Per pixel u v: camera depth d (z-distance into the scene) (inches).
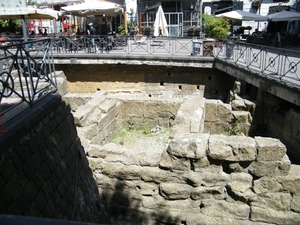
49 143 143.8
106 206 197.3
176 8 1029.2
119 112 349.4
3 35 667.4
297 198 170.7
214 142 173.2
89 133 270.1
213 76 563.8
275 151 166.9
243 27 941.8
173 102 339.9
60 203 142.9
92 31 698.8
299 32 762.2
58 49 625.6
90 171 186.4
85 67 602.9
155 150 196.2
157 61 559.8
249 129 325.7
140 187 188.7
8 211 107.1
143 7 1042.7
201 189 177.9
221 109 319.3
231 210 177.2
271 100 322.3
